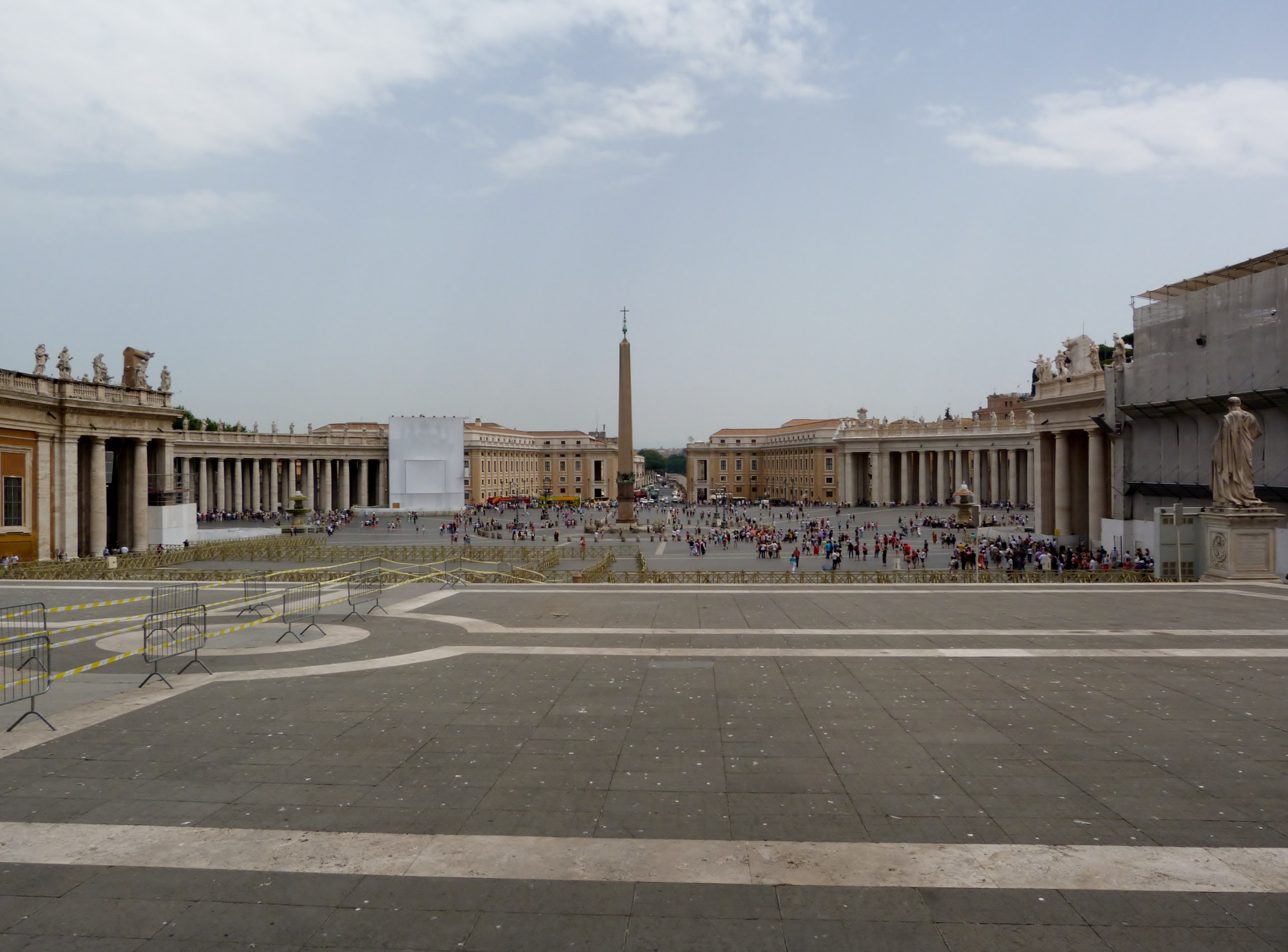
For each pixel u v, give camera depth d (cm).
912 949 676
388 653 1809
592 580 3988
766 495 19900
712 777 1050
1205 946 677
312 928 711
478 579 4350
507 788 1019
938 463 15462
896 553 6103
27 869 816
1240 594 2622
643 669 1642
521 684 1527
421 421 13475
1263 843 859
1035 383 7275
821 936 694
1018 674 1576
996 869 806
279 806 966
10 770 1087
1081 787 1012
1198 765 1085
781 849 851
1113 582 3325
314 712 1351
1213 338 4538
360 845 864
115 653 1845
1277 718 1291
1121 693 1439
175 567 5431
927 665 1659
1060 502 6750
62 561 4953
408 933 704
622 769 1083
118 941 693
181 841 874
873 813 939
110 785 1032
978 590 2758
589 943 686
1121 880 784
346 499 14538
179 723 1293
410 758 1128
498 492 17900
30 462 5831
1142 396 5184
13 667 1526
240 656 1786
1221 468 3022
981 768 1080
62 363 6297
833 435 16600
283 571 4100
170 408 7406
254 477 13400
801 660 1706
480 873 803
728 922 715
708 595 2688
